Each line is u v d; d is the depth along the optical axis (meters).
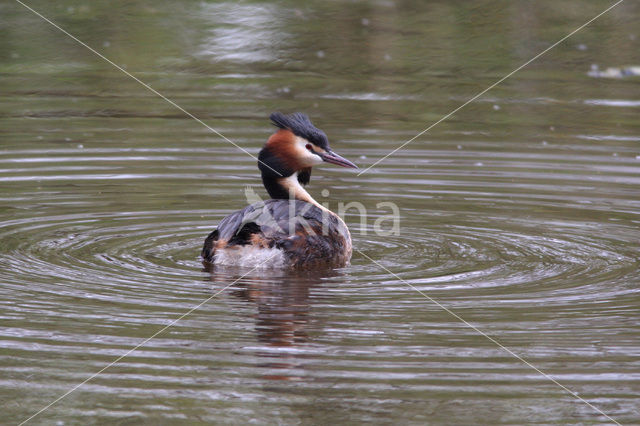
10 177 18.11
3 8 32.53
